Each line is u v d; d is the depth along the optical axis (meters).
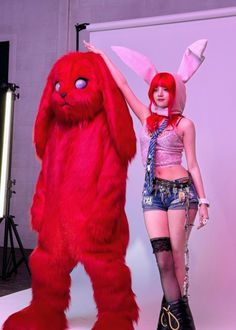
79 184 2.46
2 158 4.54
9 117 4.60
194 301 3.31
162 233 2.39
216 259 3.48
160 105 2.47
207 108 3.52
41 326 2.41
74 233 2.42
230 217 3.46
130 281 2.50
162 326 2.38
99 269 2.40
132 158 2.56
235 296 3.39
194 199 2.42
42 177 2.66
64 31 6.45
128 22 3.74
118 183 2.48
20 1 6.76
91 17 6.23
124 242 2.55
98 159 2.48
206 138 3.52
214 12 3.50
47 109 2.67
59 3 6.52
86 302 3.34
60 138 2.60
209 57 3.53
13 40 6.76
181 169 2.44
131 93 2.62
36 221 2.60
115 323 2.35
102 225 2.41
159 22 3.65
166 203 2.40
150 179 2.41
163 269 2.37
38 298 2.54
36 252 2.56
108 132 2.53
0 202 4.50
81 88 2.50
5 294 3.69
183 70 2.63
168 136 2.41
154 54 3.68
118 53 2.76
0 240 6.73
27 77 6.67
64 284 2.53
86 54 2.64
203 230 3.52
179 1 5.74
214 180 3.50
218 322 2.88
